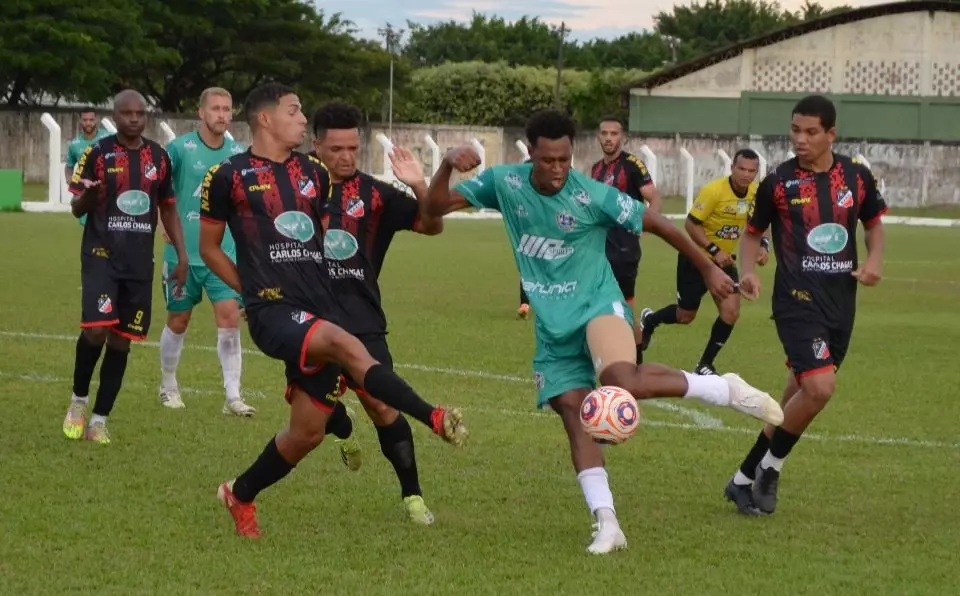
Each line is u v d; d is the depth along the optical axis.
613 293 6.07
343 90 56.25
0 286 16.12
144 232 8.06
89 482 6.88
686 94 52.12
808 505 6.84
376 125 44.84
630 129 52.88
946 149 41.56
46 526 5.97
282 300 5.80
